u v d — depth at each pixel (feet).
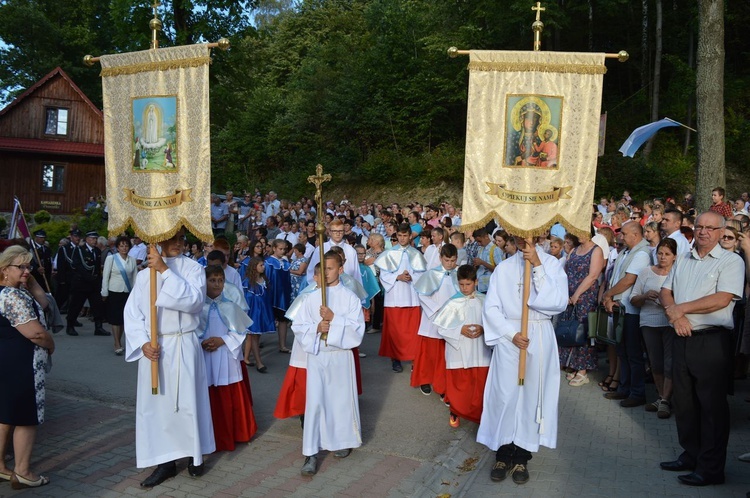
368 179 94.63
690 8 87.97
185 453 16.94
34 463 18.39
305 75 116.16
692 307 16.06
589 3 89.04
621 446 19.57
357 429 18.63
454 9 95.14
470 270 20.94
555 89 17.30
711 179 45.60
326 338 17.93
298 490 16.55
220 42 16.67
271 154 112.78
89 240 38.60
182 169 17.25
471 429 21.39
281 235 46.60
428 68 97.86
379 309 39.58
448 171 87.30
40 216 66.80
